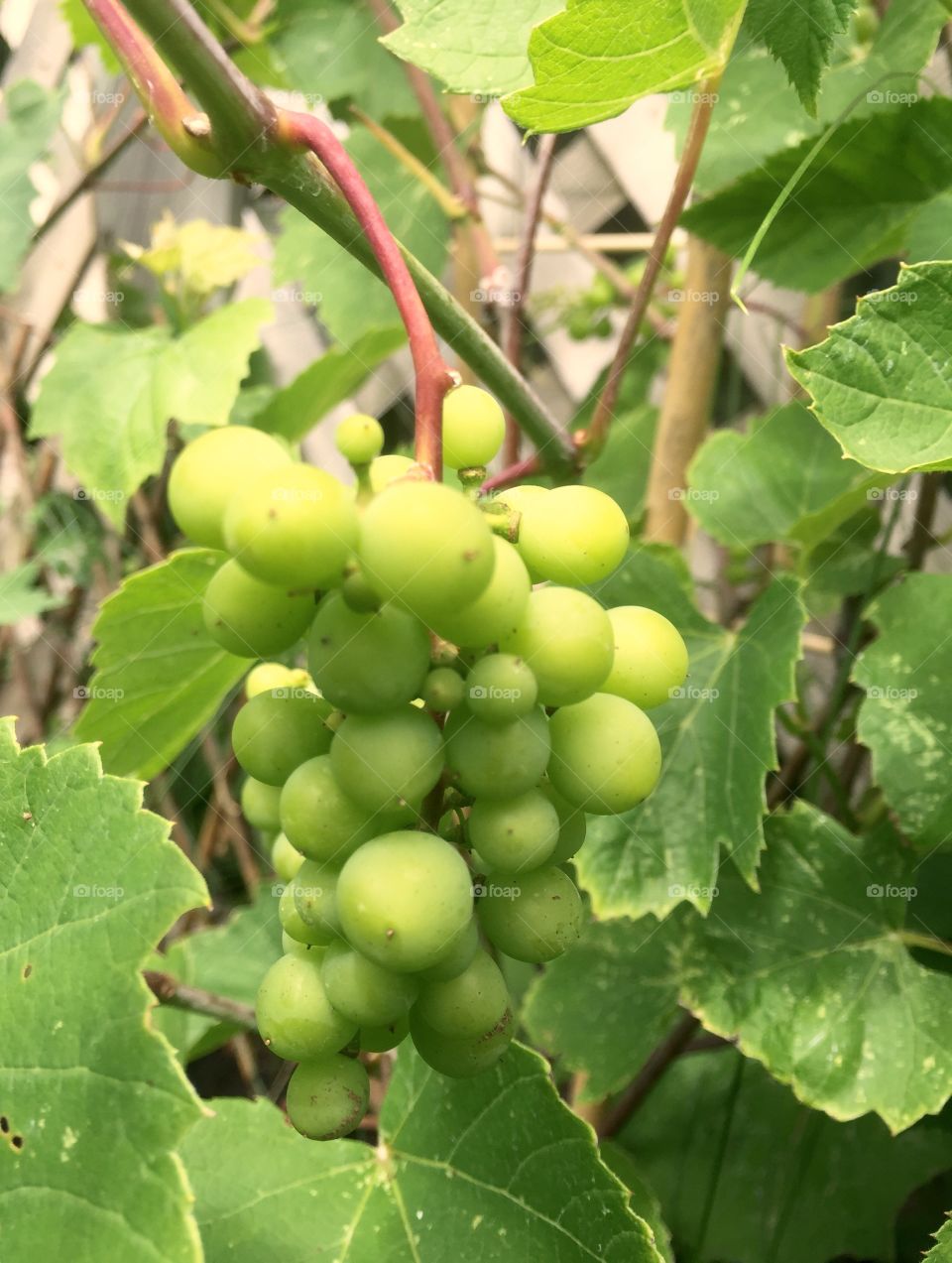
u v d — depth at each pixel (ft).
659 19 0.52
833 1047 0.73
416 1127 0.65
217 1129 0.66
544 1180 0.59
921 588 0.80
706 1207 0.87
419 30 0.59
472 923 0.49
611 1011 0.87
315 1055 0.50
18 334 1.44
